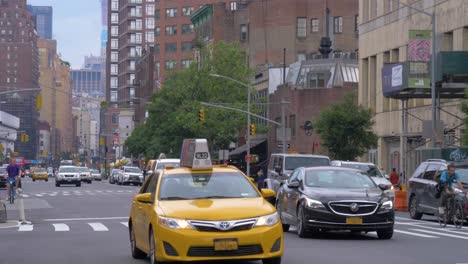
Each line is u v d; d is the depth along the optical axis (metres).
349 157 53.03
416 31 43.19
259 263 14.72
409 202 30.83
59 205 39.78
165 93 90.06
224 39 108.94
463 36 48.31
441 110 49.12
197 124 83.81
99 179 117.12
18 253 17.36
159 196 14.41
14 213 33.47
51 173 165.00
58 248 18.38
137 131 115.50
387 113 59.28
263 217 13.31
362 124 52.88
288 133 65.00
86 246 18.80
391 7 58.72
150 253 14.20
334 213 19.44
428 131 40.16
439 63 40.00
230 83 84.88
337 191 20.02
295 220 20.98
